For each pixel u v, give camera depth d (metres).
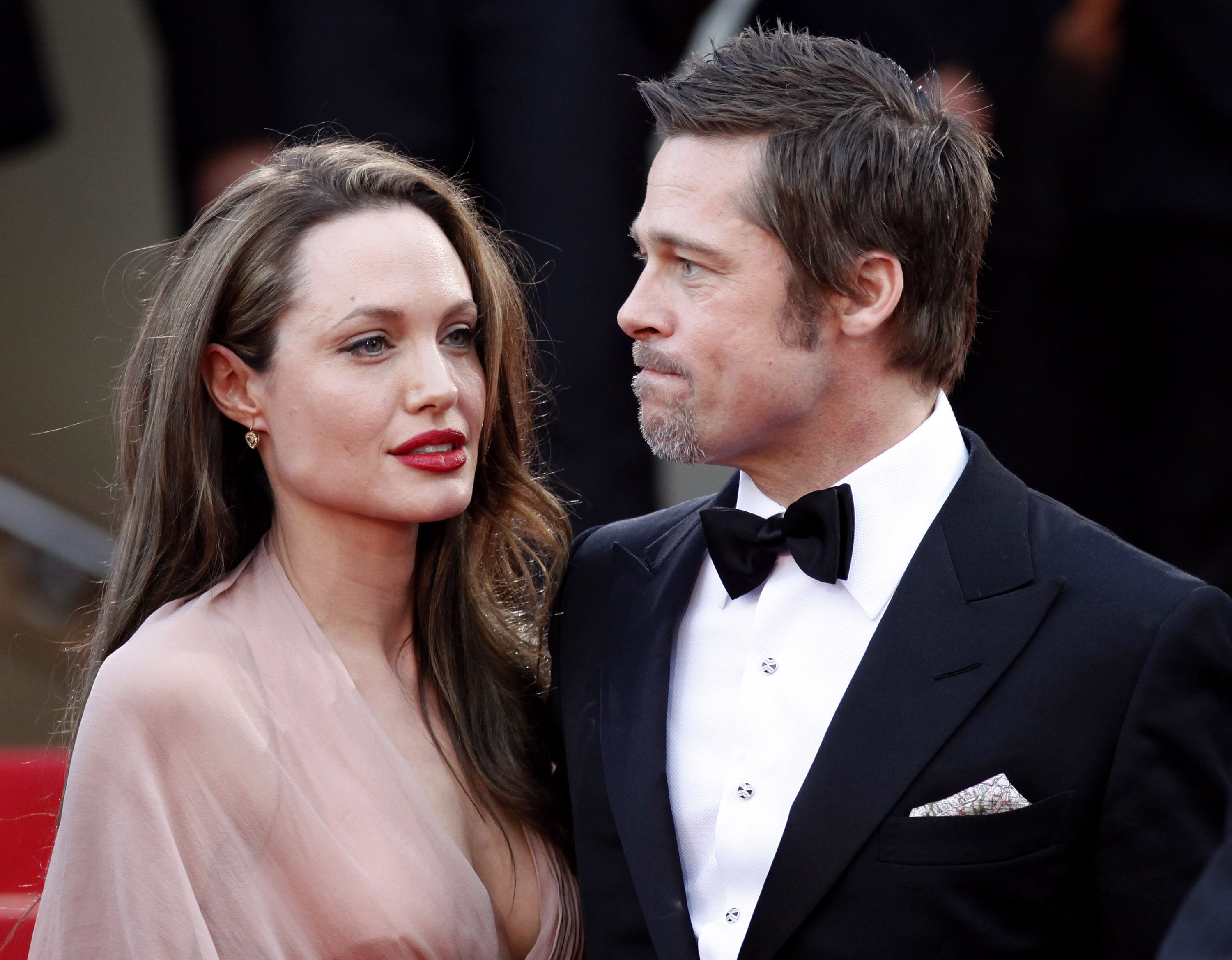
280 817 7.53
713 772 7.59
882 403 7.67
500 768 8.36
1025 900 6.94
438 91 13.98
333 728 7.80
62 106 19.97
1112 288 15.12
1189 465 15.23
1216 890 5.11
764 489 8.03
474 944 7.78
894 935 6.98
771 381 7.55
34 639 16.22
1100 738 6.93
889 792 7.04
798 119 7.44
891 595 7.50
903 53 14.30
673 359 7.64
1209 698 6.96
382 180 7.88
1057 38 14.34
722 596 7.85
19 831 9.73
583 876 7.86
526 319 8.73
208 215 7.94
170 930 7.27
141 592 8.09
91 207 20.14
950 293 7.71
